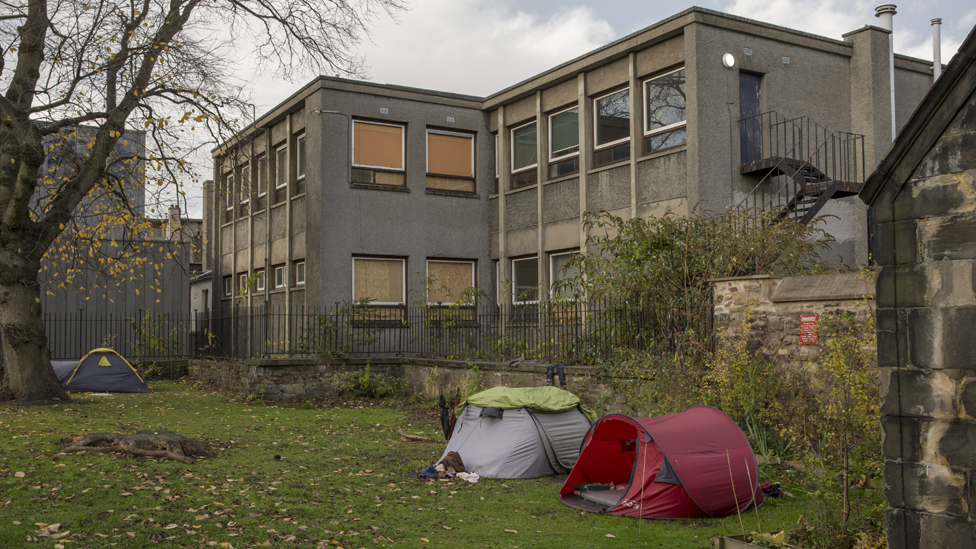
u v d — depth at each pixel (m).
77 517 6.07
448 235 18.56
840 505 6.12
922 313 4.47
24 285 13.56
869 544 5.34
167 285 22.41
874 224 4.73
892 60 15.27
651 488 6.79
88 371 16.91
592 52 15.79
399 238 18.02
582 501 7.35
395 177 18.23
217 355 20.25
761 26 14.24
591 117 16.28
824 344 8.12
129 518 6.12
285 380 15.61
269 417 12.89
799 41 14.66
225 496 7.05
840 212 14.72
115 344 21.88
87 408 13.10
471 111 18.94
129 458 8.46
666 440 6.85
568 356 12.08
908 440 4.50
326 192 17.28
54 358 21.17
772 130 14.30
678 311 10.02
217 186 16.23
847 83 15.33
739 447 7.05
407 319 17.22
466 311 16.94
